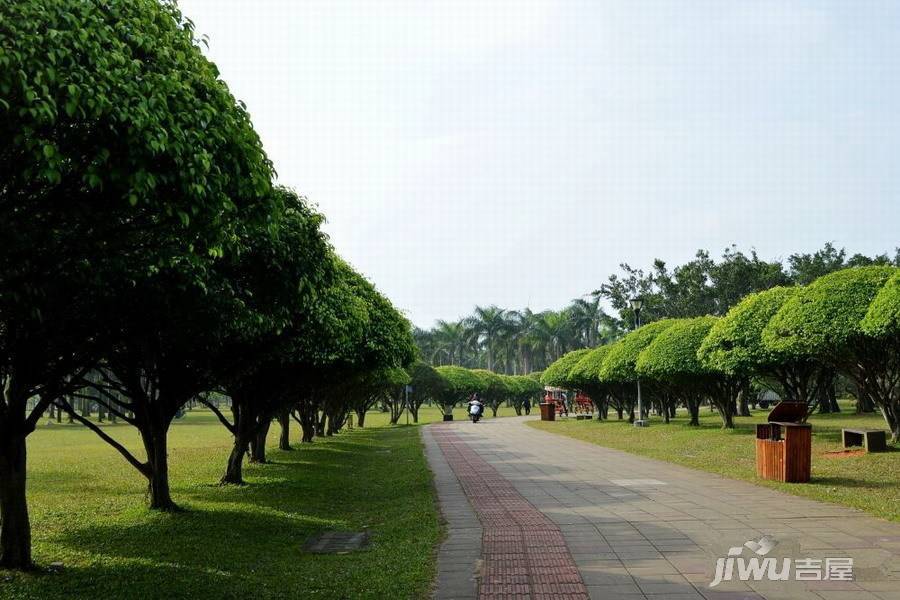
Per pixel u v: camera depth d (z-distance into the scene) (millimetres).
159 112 4750
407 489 13141
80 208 4992
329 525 9906
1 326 6492
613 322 56156
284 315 9258
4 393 7426
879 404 16406
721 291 40938
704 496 10828
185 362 10484
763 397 50156
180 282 6926
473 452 20875
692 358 22156
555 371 39344
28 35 4121
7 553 6816
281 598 6004
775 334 16703
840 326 15289
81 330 6945
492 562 6980
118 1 5117
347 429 36906
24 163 4508
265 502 11570
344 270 17656
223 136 5391
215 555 7711
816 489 10898
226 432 33000
